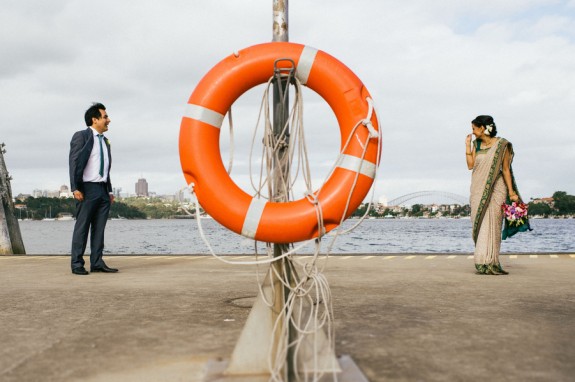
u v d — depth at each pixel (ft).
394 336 10.66
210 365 8.89
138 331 11.24
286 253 9.00
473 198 20.95
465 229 361.30
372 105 9.37
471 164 21.31
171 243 151.43
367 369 8.60
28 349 9.93
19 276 20.58
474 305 13.93
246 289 16.98
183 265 24.99
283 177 9.53
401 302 14.38
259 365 8.63
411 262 25.52
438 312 13.01
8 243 35.68
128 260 27.91
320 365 8.60
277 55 9.39
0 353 9.68
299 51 9.45
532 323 11.80
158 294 15.96
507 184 20.65
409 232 286.46
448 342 10.21
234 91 9.44
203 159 9.23
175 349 9.86
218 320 12.28
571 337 10.59
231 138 9.64
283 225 8.95
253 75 9.42
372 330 11.15
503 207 20.56
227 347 9.96
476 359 9.11
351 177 9.18
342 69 9.51
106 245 139.85
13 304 14.37
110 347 10.02
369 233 266.98
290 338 8.86
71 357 9.40
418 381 8.02
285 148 9.61
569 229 337.52
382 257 28.60
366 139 9.28
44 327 11.67
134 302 14.61
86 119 21.75
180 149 9.39
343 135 9.45
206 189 9.16
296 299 9.26
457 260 26.61
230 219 9.09
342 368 8.63
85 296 15.62
